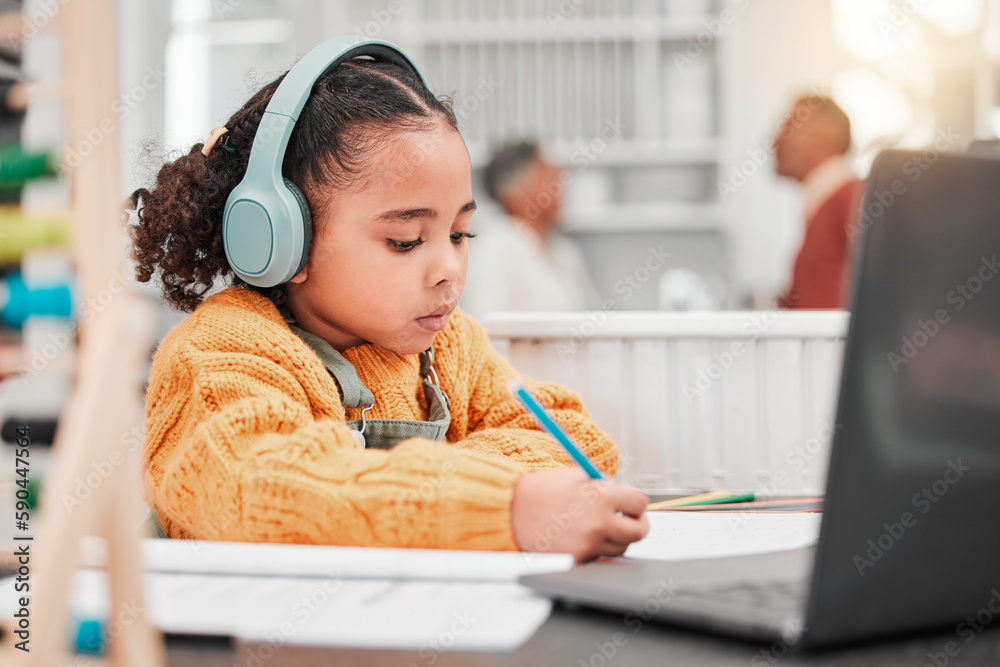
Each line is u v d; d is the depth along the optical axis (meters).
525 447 0.84
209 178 0.82
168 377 0.68
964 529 0.37
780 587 0.42
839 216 2.21
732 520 0.67
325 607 0.42
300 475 0.55
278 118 0.71
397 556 0.48
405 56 0.85
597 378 1.15
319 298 0.76
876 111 3.38
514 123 3.18
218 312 0.72
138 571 0.26
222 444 0.58
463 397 0.91
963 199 0.35
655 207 3.33
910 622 0.36
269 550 0.49
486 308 2.14
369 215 0.72
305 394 0.69
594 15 3.22
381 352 0.83
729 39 3.28
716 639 0.38
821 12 3.35
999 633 0.38
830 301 2.22
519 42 3.18
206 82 2.52
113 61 1.17
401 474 0.54
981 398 0.36
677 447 1.14
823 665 0.35
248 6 2.73
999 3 3.30
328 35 3.03
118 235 0.78
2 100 1.16
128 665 0.26
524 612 0.41
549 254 2.51
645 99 3.23
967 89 3.33
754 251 3.47
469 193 0.77
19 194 1.12
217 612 0.41
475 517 0.52
